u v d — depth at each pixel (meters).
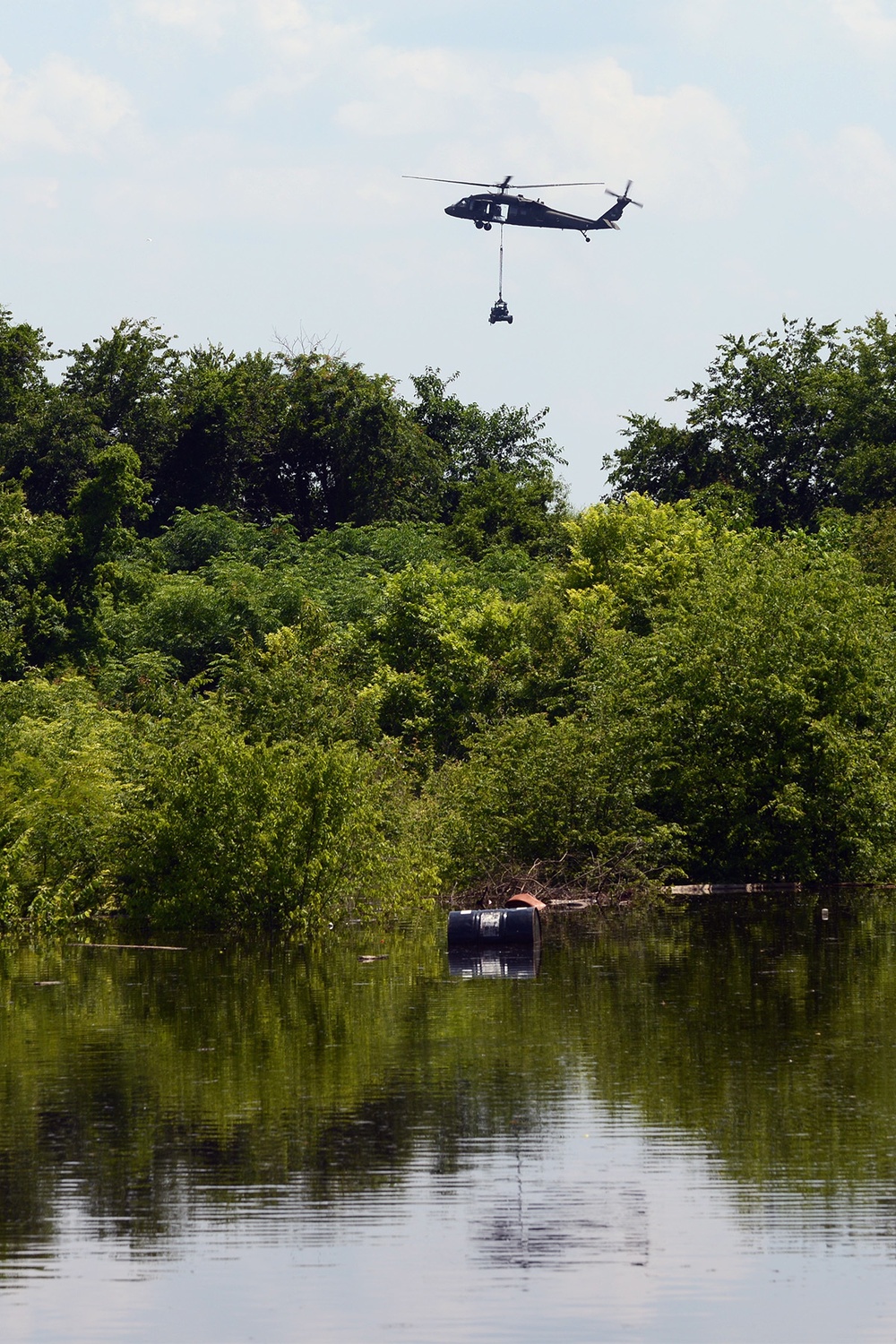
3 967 63.50
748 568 104.25
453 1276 27.53
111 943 71.44
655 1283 27.08
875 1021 48.12
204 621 135.12
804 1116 36.75
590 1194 31.55
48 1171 33.31
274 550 159.50
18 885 76.38
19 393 183.50
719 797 93.12
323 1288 27.12
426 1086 40.28
